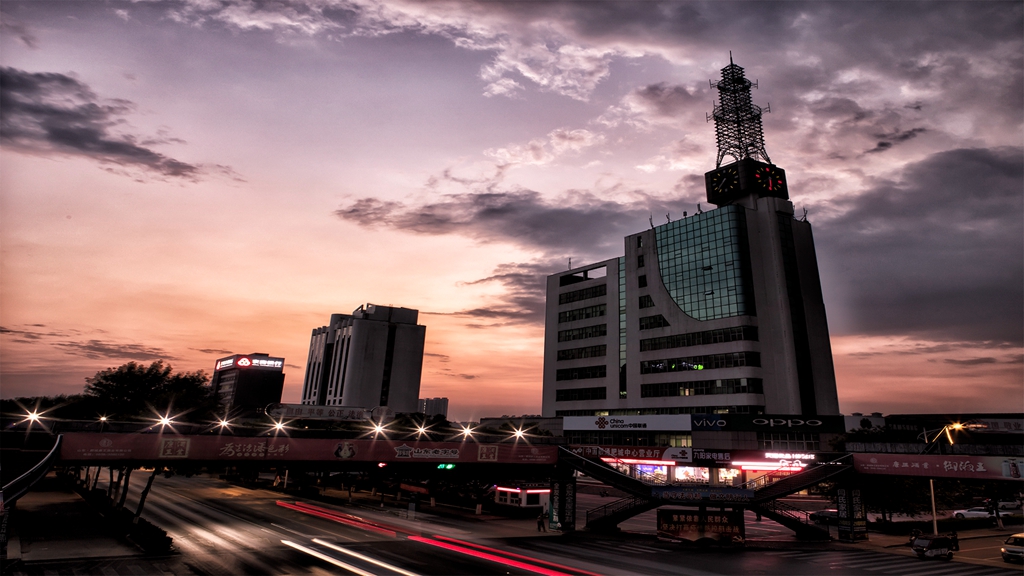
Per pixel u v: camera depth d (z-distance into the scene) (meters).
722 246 95.50
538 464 49.34
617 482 48.53
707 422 86.62
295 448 39.97
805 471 48.03
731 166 105.44
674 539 45.44
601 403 106.69
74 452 32.56
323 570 29.88
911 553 42.62
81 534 38.72
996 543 48.91
